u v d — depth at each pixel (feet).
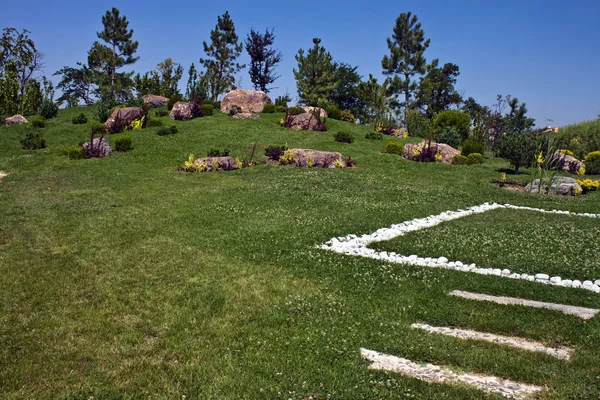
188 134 112.06
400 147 104.78
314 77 207.82
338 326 27.27
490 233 49.06
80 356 23.12
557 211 64.75
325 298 31.78
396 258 41.29
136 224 49.73
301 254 41.22
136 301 30.19
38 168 85.35
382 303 31.12
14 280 33.01
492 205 66.90
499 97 157.28
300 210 58.29
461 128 128.47
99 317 27.66
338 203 62.69
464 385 20.71
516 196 72.79
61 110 159.02
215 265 37.81
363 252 42.75
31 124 125.29
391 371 22.08
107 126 115.03
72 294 30.94
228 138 109.81
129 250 40.83
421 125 157.17
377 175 84.94
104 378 21.26
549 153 87.35
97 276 34.42
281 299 31.42
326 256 40.86
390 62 188.85
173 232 47.21
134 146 100.83
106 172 81.20
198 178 79.05
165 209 57.06
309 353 23.81
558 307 30.30
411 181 82.02
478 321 27.86
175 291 32.04
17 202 58.59
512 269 38.34
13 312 28.02
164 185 72.33
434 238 46.57
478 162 99.45
